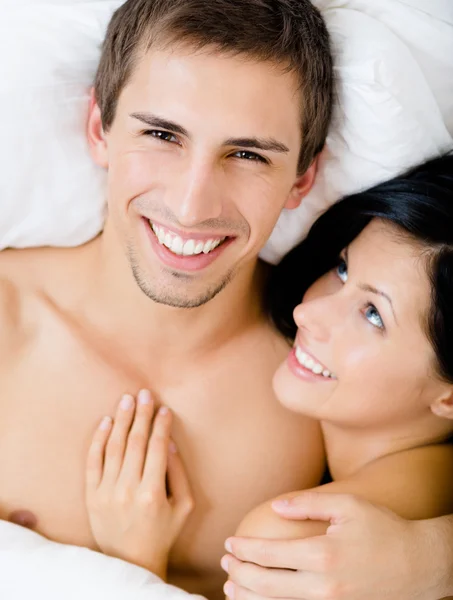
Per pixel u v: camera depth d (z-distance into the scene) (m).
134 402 0.95
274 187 0.82
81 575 0.84
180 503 0.95
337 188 0.90
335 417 0.91
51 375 0.94
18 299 0.96
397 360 0.84
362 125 0.84
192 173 0.77
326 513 0.81
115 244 0.90
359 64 0.81
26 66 0.85
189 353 0.96
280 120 0.77
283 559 0.79
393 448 0.94
